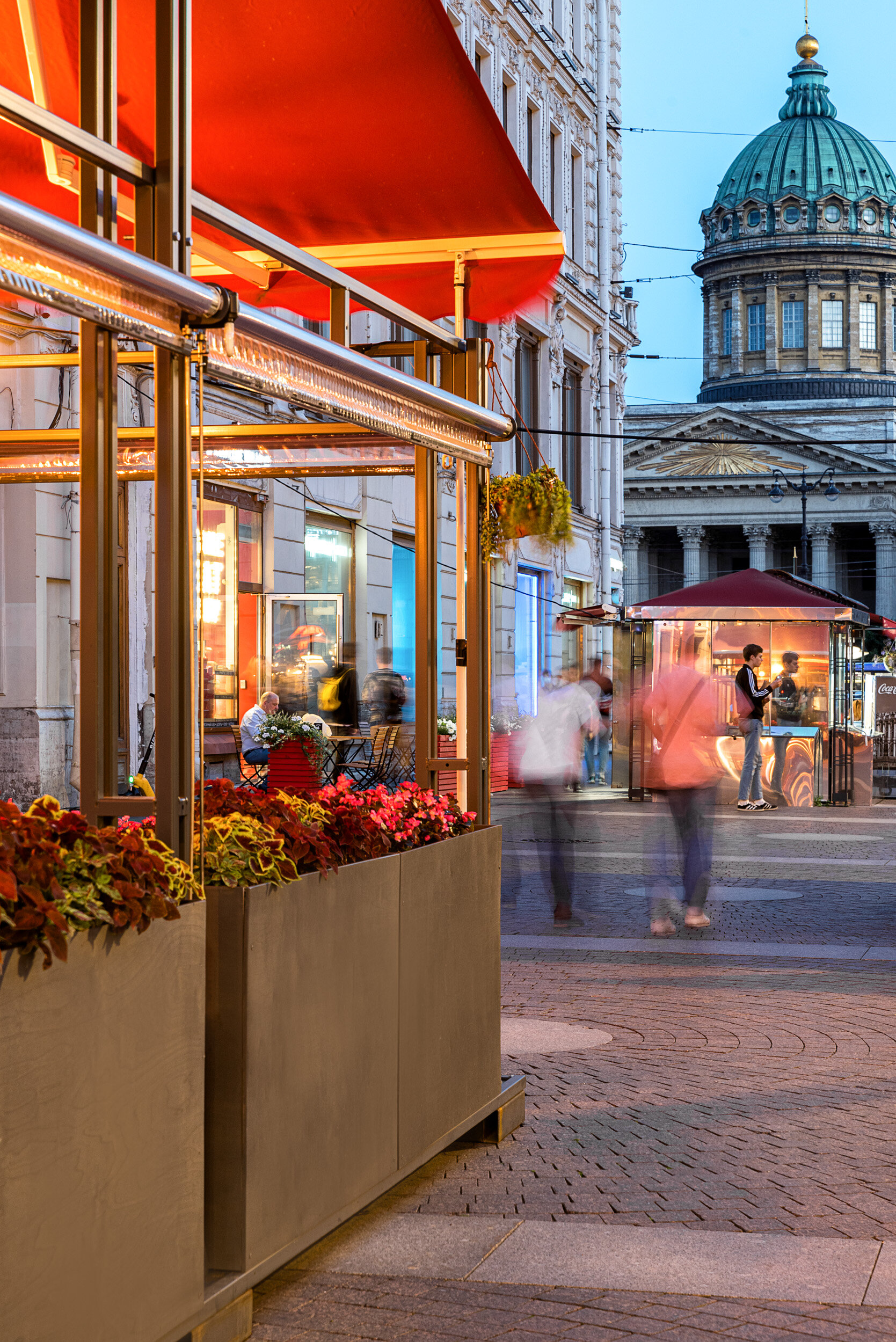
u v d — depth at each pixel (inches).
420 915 182.2
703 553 3403.1
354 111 204.1
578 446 1387.8
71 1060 113.0
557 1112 222.1
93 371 143.5
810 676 890.1
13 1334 106.4
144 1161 123.2
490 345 236.1
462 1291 153.3
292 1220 148.6
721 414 3164.4
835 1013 292.0
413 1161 179.3
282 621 729.6
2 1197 105.0
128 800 141.8
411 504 964.6
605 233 1418.6
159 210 143.1
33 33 182.2
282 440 232.4
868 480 3105.3
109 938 118.1
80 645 144.2
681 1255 163.2
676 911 432.1
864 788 861.2
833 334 3944.4
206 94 203.2
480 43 1056.8
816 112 4180.6
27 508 549.3
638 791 845.8
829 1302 150.4
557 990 315.6
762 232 3971.5
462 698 228.8
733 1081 239.8
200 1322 132.0
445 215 236.8
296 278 260.4
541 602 1244.5
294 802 170.7
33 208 113.6
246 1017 138.4
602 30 1391.5
